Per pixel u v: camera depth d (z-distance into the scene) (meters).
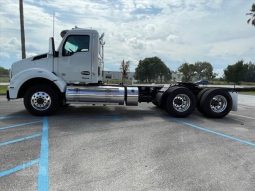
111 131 6.48
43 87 8.14
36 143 5.30
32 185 3.46
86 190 3.35
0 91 18.39
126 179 3.70
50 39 8.48
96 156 4.61
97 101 8.45
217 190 3.43
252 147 5.35
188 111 8.67
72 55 8.48
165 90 8.80
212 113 8.74
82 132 6.31
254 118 8.98
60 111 9.54
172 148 5.18
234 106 8.97
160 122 7.82
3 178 3.66
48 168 4.03
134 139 5.77
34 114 8.27
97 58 8.56
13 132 6.16
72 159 4.43
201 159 4.57
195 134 6.39
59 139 5.63
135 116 8.78
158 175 3.85
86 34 8.48
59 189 3.37
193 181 3.68
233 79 57.38
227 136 6.25
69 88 8.31
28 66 8.47
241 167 4.23
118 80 10.23
